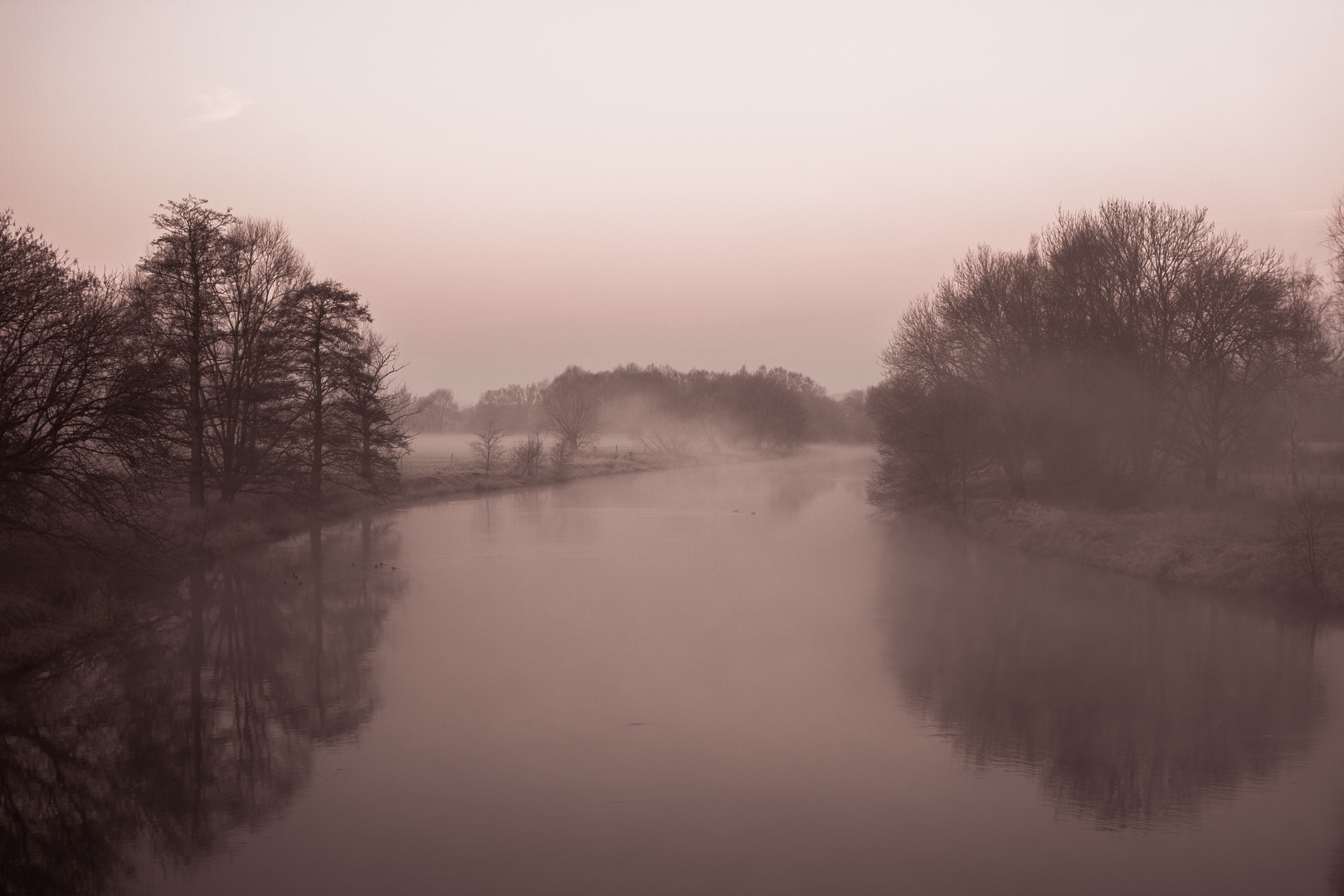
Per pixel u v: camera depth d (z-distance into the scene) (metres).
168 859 9.41
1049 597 23.94
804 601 23.50
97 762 12.14
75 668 16.62
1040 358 39.25
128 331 20.89
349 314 40.50
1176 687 15.78
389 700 14.93
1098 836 10.11
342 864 9.30
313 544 33.47
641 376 130.25
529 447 71.12
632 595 24.33
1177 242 36.75
